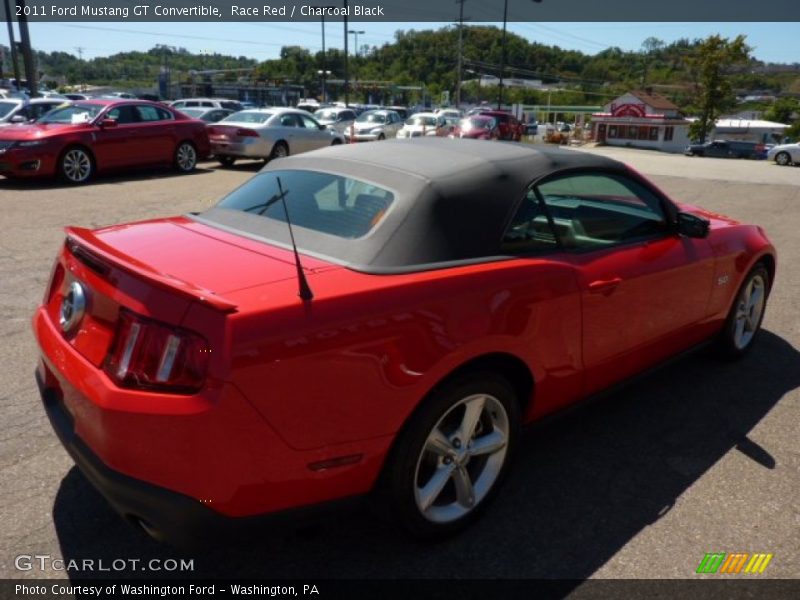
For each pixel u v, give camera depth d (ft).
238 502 6.96
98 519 9.11
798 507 9.82
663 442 11.59
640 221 11.85
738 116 348.59
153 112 45.29
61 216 29.37
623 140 222.28
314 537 8.88
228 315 6.73
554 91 385.09
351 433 7.48
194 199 35.78
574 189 10.58
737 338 14.79
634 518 9.46
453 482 9.27
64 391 8.04
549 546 8.83
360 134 81.76
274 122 52.95
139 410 6.82
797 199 44.06
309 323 7.11
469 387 8.48
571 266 9.86
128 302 7.24
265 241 9.15
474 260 8.86
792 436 11.87
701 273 12.57
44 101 50.90
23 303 17.56
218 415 6.63
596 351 10.48
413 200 8.86
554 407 10.25
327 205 9.46
